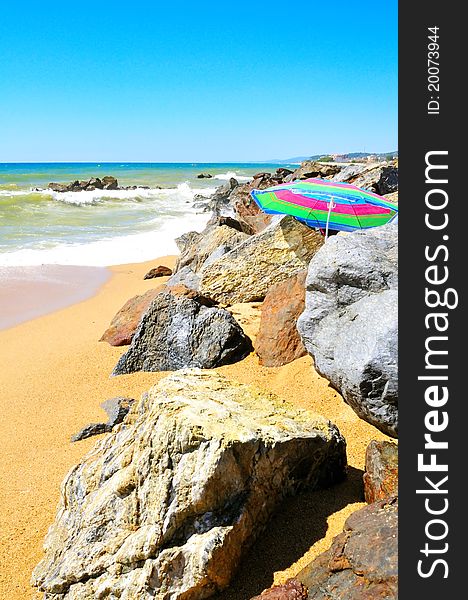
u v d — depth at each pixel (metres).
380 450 4.62
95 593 4.14
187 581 3.86
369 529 3.68
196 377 5.39
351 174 19.56
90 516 4.42
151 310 8.97
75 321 12.72
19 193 39.38
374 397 5.43
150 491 4.13
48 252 20.69
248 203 18.80
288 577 3.92
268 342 8.08
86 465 5.11
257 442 4.16
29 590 4.69
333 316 6.23
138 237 24.50
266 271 10.25
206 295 10.32
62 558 4.55
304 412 5.06
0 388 8.98
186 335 8.59
